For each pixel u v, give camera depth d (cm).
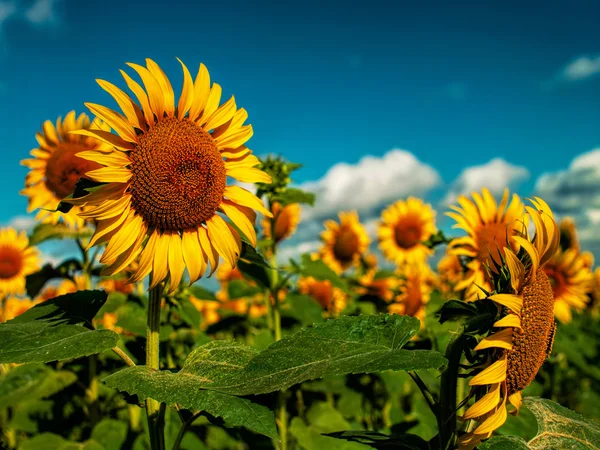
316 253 991
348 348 231
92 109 273
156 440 274
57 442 489
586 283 577
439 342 453
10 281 824
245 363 251
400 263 912
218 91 313
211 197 297
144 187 283
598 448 249
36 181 559
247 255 324
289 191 534
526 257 235
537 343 222
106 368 580
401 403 679
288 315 599
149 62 290
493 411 226
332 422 513
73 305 290
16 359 227
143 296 487
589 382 843
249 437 525
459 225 449
